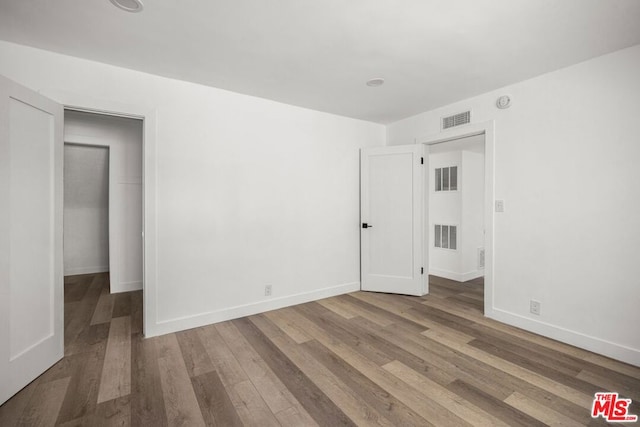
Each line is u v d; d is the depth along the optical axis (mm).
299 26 1926
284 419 1619
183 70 2549
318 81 2783
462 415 1641
